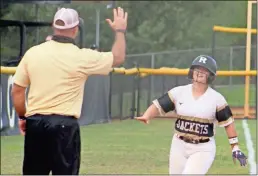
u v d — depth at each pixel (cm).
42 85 1126
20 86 1160
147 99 4225
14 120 2947
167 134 3038
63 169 1127
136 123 3609
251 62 4112
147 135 2986
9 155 2273
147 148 2511
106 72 1138
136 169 1992
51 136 1117
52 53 1130
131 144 2641
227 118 1259
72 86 1130
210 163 1246
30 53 1142
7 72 2866
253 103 4538
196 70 1247
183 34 7181
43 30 4166
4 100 2859
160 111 1280
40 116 1122
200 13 7162
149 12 6988
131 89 4006
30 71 1134
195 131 1246
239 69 5178
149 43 7194
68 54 1130
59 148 1120
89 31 5738
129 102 3962
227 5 6906
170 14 7106
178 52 5412
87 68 1127
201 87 1253
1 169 1958
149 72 3781
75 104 1135
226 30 4144
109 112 3716
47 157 1130
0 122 2848
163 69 3766
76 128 1134
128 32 7056
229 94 4897
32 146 1129
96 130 3198
